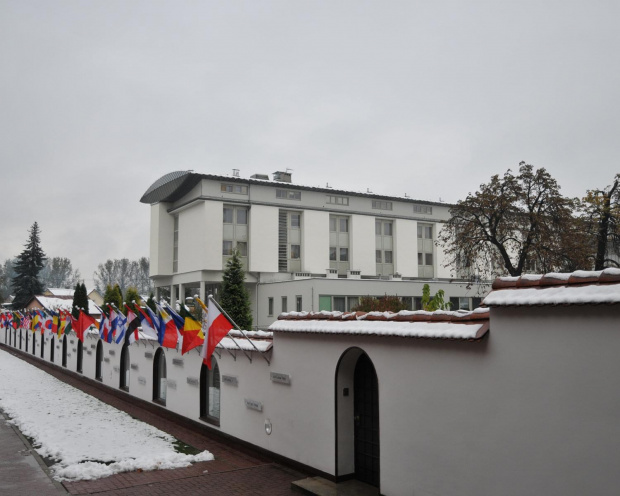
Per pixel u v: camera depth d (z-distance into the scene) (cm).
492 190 3228
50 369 3262
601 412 581
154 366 1861
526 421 657
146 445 1336
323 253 4950
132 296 4022
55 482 1024
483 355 716
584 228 3147
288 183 4812
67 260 16138
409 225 5388
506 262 3222
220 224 4581
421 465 801
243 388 1284
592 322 595
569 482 607
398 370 850
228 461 1187
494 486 692
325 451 1012
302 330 1059
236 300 3125
